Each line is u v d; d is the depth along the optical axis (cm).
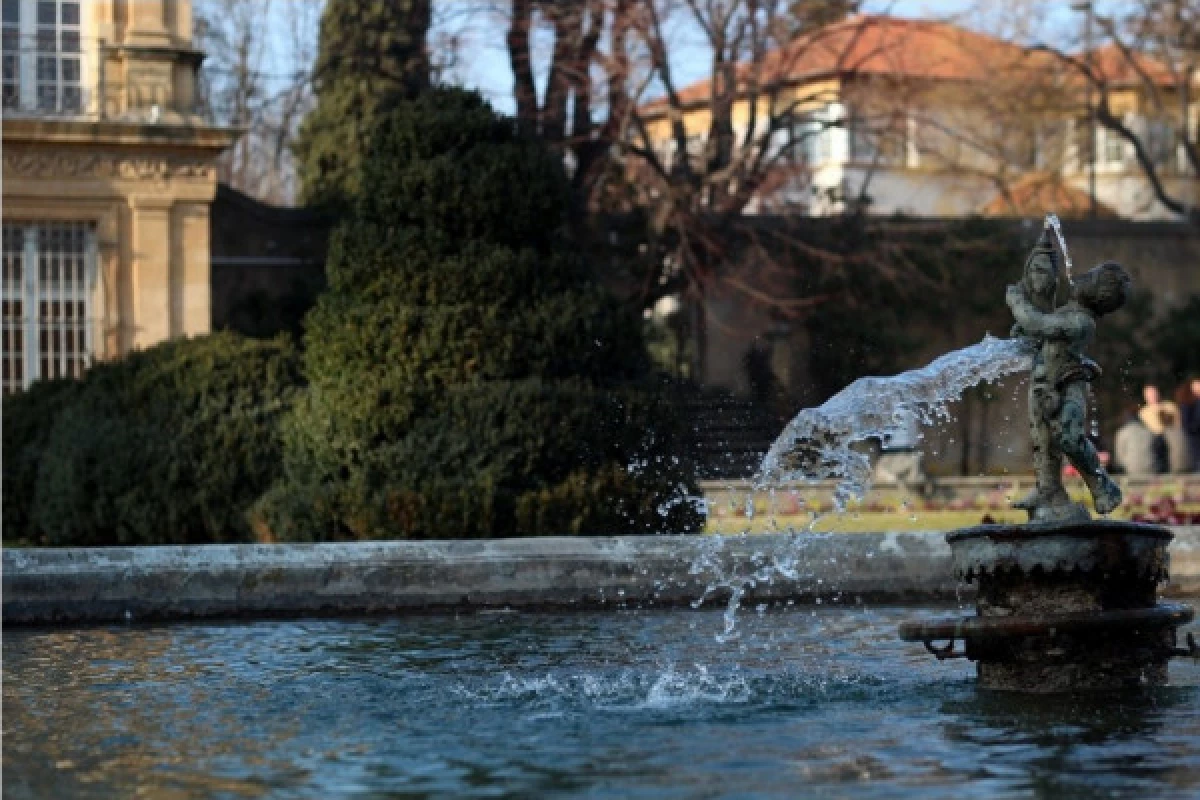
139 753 852
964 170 5125
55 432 2252
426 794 748
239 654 1214
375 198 2147
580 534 1898
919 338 4091
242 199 3481
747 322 3966
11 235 3155
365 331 2031
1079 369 988
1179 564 1525
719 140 3691
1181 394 3916
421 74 3738
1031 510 999
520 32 3550
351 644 1260
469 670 1116
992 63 4766
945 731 880
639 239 3709
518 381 2017
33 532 2336
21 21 3167
